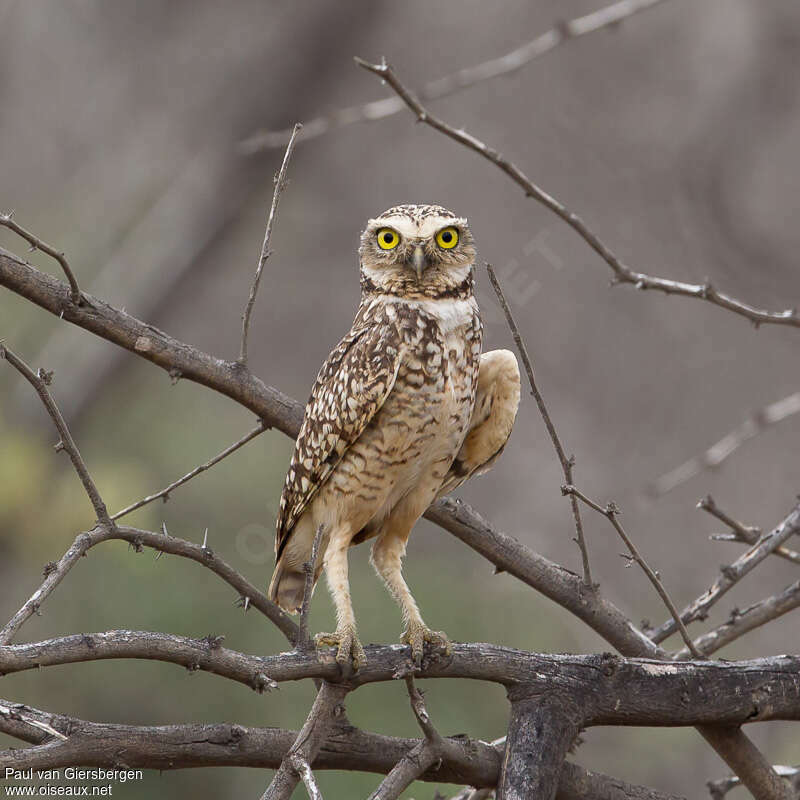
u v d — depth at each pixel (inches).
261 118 755.4
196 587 527.2
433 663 198.2
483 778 200.4
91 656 166.2
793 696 209.9
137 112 823.1
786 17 782.5
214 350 846.5
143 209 788.6
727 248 786.8
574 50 813.2
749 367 788.0
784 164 782.5
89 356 635.5
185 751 187.0
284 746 194.1
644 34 805.2
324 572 247.9
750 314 253.3
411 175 836.6
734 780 247.9
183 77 802.8
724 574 245.6
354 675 192.1
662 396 802.2
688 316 794.2
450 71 840.9
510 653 203.8
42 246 205.9
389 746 205.6
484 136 831.7
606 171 807.7
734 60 795.4
